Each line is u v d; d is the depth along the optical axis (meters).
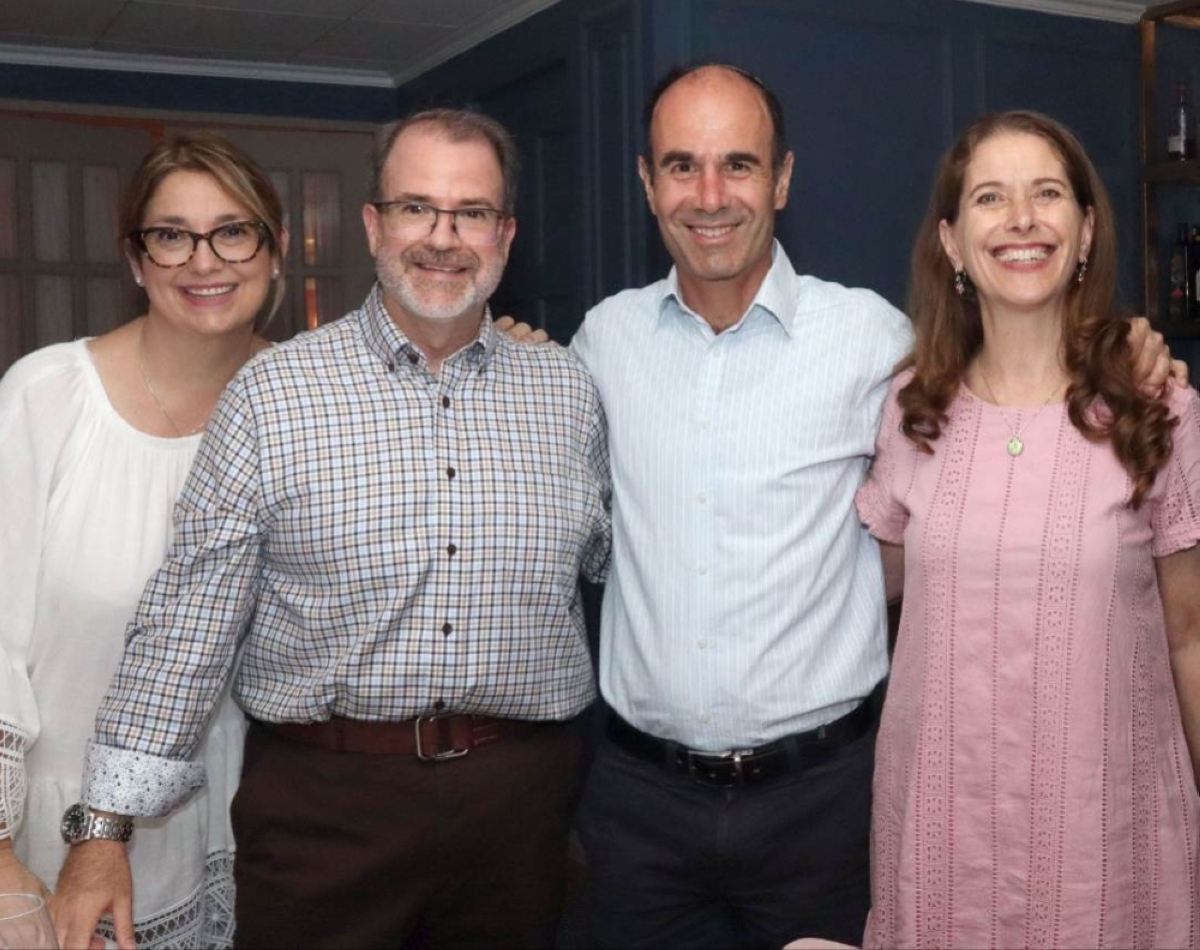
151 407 1.98
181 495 1.86
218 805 2.09
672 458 2.00
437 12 4.34
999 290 1.80
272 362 1.84
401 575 1.80
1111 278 1.86
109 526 1.94
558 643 1.93
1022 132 1.82
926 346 1.93
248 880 1.91
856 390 2.00
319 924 1.87
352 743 1.84
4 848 1.80
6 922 1.37
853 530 2.04
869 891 2.05
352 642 1.81
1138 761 1.80
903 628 1.91
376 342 1.87
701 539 1.97
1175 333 4.34
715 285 1.99
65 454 1.93
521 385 1.96
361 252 5.40
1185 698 1.92
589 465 2.04
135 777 1.77
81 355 1.98
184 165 1.89
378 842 1.85
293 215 5.28
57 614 1.92
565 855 2.00
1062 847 1.78
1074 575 1.76
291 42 4.75
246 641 1.92
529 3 4.16
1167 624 1.91
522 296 4.40
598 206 3.92
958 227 1.87
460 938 1.95
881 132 3.94
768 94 2.03
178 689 1.79
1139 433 1.73
